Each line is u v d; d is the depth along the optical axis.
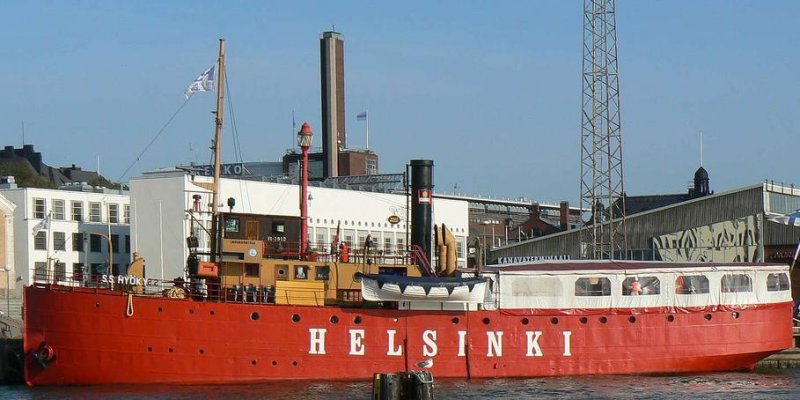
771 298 55.88
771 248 85.44
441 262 54.94
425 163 57.53
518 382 52.16
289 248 54.25
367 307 52.72
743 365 55.62
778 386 52.19
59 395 48.22
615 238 91.94
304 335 51.22
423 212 57.44
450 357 52.53
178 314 50.09
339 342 51.53
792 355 63.19
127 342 49.78
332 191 86.94
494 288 53.12
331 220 86.50
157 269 78.19
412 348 52.12
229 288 51.84
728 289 55.06
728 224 87.69
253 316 50.78
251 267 52.19
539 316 53.31
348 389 49.72
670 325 54.28
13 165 137.00
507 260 98.31
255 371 50.72
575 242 96.00
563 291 53.53
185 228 77.44
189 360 50.16
